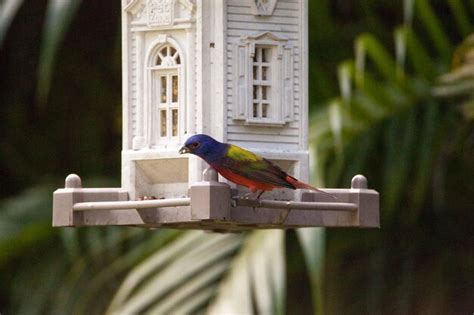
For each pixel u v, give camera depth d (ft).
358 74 48.34
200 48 34.91
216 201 32.30
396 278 55.72
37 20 61.21
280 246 44.93
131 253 50.34
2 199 59.72
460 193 55.42
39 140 60.03
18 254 54.60
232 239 46.21
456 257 55.72
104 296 52.75
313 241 42.14
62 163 59.67
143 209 33.99
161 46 35.63
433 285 55.62
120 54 59.36
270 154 35.32
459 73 48.91
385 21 56.24
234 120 35.06
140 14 35.91
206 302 45.73
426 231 55.93
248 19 35.29
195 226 35.53
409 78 49.55
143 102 35.86
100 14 60.03
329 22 55.52
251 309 43.78
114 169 58.90
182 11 35.22
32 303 53.98
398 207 55.42
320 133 46.91
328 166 48.70
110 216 34.99
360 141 48.98
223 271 45.93
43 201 55.21
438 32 50.24
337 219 35.63
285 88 35.73
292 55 35.83
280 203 33.60
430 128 49.75
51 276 54.03
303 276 55.67
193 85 35.09
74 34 59.98
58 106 60.03
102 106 59.67
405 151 49.62
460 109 49.93
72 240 52.26
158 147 35.55
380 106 49.08
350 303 55.36
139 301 45.47
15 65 61.11
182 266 45.88
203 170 34.65
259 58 35.53
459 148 53.67
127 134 36.01
